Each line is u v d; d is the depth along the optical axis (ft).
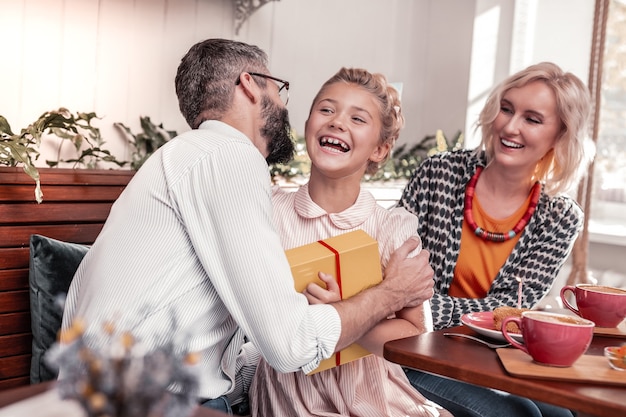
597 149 13.99
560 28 14.58
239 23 12.44
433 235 7.21
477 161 7.24
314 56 13.91
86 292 4.56
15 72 9.59
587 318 5.28
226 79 5.01
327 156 5.43
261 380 5.55
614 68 13.87
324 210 5.57
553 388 3.86
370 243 5.04
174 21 11.41
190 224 4.49
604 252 13.76
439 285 7.13
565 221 6.98
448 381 5.91
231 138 4.66
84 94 10.36
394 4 15.23
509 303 6.75
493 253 7.03
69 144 10.25
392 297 5.02
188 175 4.52
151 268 4.46
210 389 4.66
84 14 10.24
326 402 5.30
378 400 5.32
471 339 4.84
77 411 2.97
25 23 9.62
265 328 4.38
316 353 4.55
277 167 11.23
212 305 4.62
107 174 7.40
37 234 6.53
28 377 6.44
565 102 6.75
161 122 11.38
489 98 7.03
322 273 4.81
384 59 15.20
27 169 6.61
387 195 12.11
